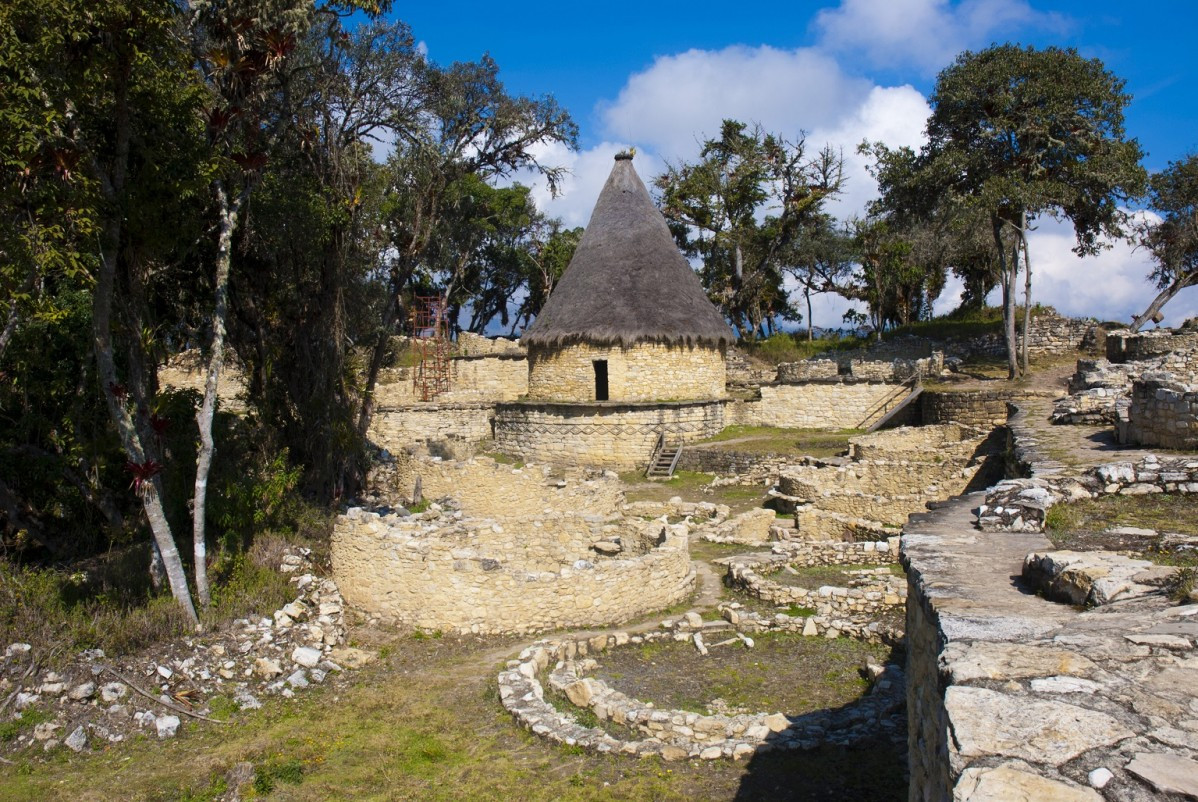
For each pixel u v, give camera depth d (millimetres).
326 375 20172
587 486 19703
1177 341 27094
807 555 14055
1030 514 7234
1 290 11109
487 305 64562
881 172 33500
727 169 48062
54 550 17078
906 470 18672
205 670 10680
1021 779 2953
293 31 12828
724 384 31812
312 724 9219
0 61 9844
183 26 13156
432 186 22875
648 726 8156
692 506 19391
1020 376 32812
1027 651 4008
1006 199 29562
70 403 17891
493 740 8359
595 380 29531
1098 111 30234
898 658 9781
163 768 8531
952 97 30281
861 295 57625
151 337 14500
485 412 34812
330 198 19453
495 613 11758
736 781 7035
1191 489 8688
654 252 30453
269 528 16203
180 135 12477
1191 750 3055
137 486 11891
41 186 10508
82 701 9797
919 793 4902
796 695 8969
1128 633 4141
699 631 11156
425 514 17781
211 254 18016
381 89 20938
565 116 23750
